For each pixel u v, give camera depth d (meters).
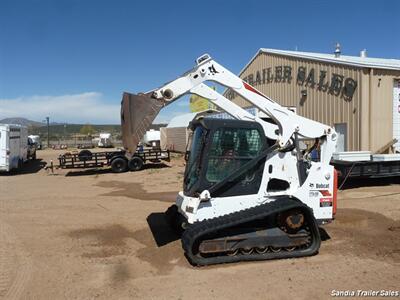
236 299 5.18
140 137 7.06
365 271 6.10
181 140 34.34
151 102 7.13
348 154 13.80
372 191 13.40
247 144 6.90
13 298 5.33
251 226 6.72
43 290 5.59
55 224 9.35
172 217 8.29
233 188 6.80
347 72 16.81
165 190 14.66
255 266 6.33
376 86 16.03
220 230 6.48
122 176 19.31
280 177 7.05
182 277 5.95
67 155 21.33
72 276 6.09
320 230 8.45
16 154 22.12
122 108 7.16
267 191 7.03
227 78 7.35
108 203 12.02
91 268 6.43
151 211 10.74
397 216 9.68
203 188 6.65
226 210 6.72
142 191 14.49
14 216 10.25
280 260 6.59
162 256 6.92
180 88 7.23
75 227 9.05
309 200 7.15
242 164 6.84
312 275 5.95
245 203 6.81
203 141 6.82
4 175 20.75
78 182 17.41
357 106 16.27
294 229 6.75
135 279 5.93
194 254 6.41
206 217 6.62
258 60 24.48
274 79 22.58
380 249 7.16
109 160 21.42
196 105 34.91
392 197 12.23
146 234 8.39
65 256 7.04
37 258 6.94
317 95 18.77
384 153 16.19
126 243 7.78
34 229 8.91
